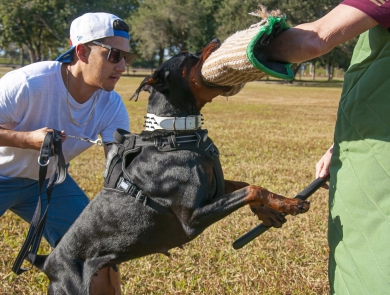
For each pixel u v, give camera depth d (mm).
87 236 3000
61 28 53938
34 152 3396
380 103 2416
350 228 2551
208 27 52844
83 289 2973
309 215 5570
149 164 2801
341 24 2254
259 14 2365
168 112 2822
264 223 2908
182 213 2725
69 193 3633
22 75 3232
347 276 2580
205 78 2629
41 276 4168
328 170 3002
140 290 3992
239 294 3906
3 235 5012
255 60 2268
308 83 49781
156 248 2949
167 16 51156
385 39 2393
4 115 3223
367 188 2457
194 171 2709
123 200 2887
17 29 54938
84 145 3541
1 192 3516
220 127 13758
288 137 11961
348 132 2586
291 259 4496
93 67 3195
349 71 2654
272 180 7312
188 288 4008
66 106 3359
